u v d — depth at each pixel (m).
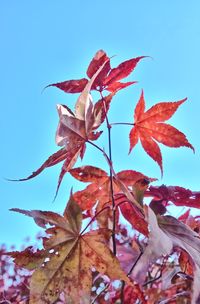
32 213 0.36
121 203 0.42
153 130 0.47
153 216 0.34
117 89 0.45
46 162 0.39
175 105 0.47
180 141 0.47
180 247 0.35
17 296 0.66
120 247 0.40
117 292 0.46
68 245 0.36
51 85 0.43
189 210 0.52
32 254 0.36
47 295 0.35
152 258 0.31
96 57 0.44
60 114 0.38
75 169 0.43
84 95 0.40
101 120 0.43
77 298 0.35
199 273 0.33
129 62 0.44
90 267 0.36
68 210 0.37
